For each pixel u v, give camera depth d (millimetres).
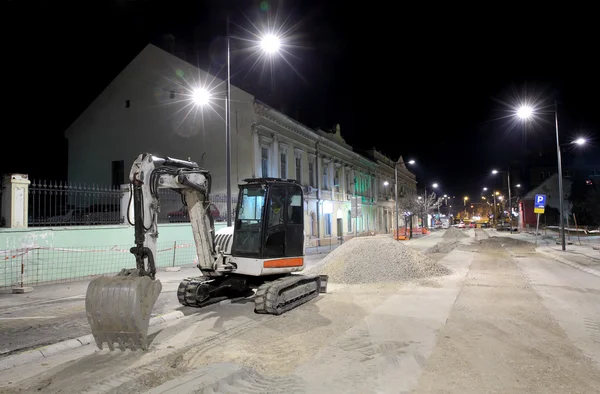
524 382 5168
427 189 84125
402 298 10781
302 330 7793
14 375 5637
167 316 8781
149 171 7520
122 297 6332
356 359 6086
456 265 18547
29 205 15055
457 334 7348
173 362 6070
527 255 23484
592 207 47531
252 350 6602
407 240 43312
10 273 13008
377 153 54219
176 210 20984
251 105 25391
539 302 10172
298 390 4984
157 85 27844
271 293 8898
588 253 22719
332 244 35844
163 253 18562
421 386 5066
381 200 55188
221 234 10211
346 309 9570
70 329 7973
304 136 32562
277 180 9992
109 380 5375
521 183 74188
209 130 26109
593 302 10156
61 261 14320
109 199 17469
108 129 29266
